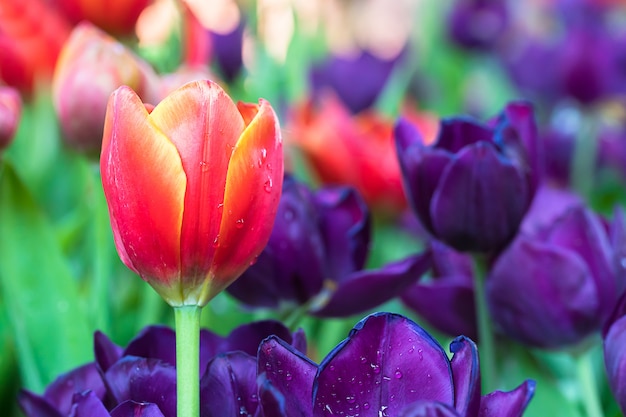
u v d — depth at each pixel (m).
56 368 0.87
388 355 0.64
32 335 0.87
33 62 1.04
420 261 0.80
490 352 0.81
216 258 0.66
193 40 1.00
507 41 1.86
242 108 0.67
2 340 0.88
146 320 0.89
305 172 1.16
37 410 0.72
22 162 1.22
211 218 0.65
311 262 0.81
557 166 1.49
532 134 0.80
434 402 0.60
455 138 0.81
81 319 0.87
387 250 1.13
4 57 1.04
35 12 1.01
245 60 1.30
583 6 1.95
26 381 0.86
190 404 0.66
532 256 0.79
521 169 0.78
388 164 1.06
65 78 0.84
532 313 0.80
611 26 1.92
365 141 1.08
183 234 0.65
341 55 1.60
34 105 1.12
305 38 1.35
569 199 1.03
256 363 0.67
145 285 0.91
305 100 1.14
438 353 0.64
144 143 0.65
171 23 1.06
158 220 0.65
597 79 1.42
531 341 0.81
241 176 0.65
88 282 0.97
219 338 0.72
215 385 0.67
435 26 1.82
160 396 0.68
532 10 2.12
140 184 0.65
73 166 1.34
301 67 1.23
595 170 1.56
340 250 0.84
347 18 2.12
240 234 0.66
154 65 1.00
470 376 0.62
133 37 1.05
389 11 2.60
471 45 1.86
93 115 0.83
